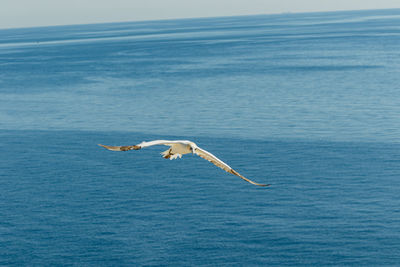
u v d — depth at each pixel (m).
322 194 59.22
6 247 49.25
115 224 53.41
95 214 55.75
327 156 72.62
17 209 57.47
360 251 46.47
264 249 47.53
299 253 46.56
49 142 85.81
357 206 55.56
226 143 81.75
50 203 58.91
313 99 115.62
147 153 77.56
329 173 65.75
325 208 55.38
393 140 79.44
